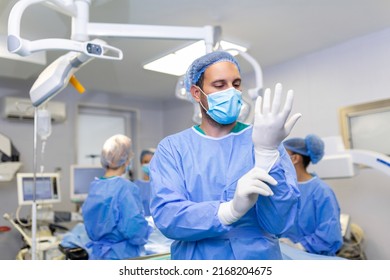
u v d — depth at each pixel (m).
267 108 0.86
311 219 1.93
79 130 4.16
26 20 2.19
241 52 1.99
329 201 1.90
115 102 4.38
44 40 1.24
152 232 2.15
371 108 2.62
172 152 1.06
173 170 1.02
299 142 2.11
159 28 1.56
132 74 3.53
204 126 1.13
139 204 2.02
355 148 2.72
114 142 2.14
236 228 0.98
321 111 2.96
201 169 1.02
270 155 0.87
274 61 3.25
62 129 3.88
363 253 2.53
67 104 3.97
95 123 4.30
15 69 2.77
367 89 2.66
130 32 1.51
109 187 1.99
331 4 2.17
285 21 2.39
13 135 3.53
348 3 2.16
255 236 0.98
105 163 2.15
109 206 1.95
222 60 1.09
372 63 2.63
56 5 1.30
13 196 3.45
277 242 1.04
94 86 3.98
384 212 2.55
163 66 2.63
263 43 2.78
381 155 2.13
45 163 3.70
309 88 3.06
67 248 2.03
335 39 2.76
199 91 1.12
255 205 0.95
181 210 0.89
